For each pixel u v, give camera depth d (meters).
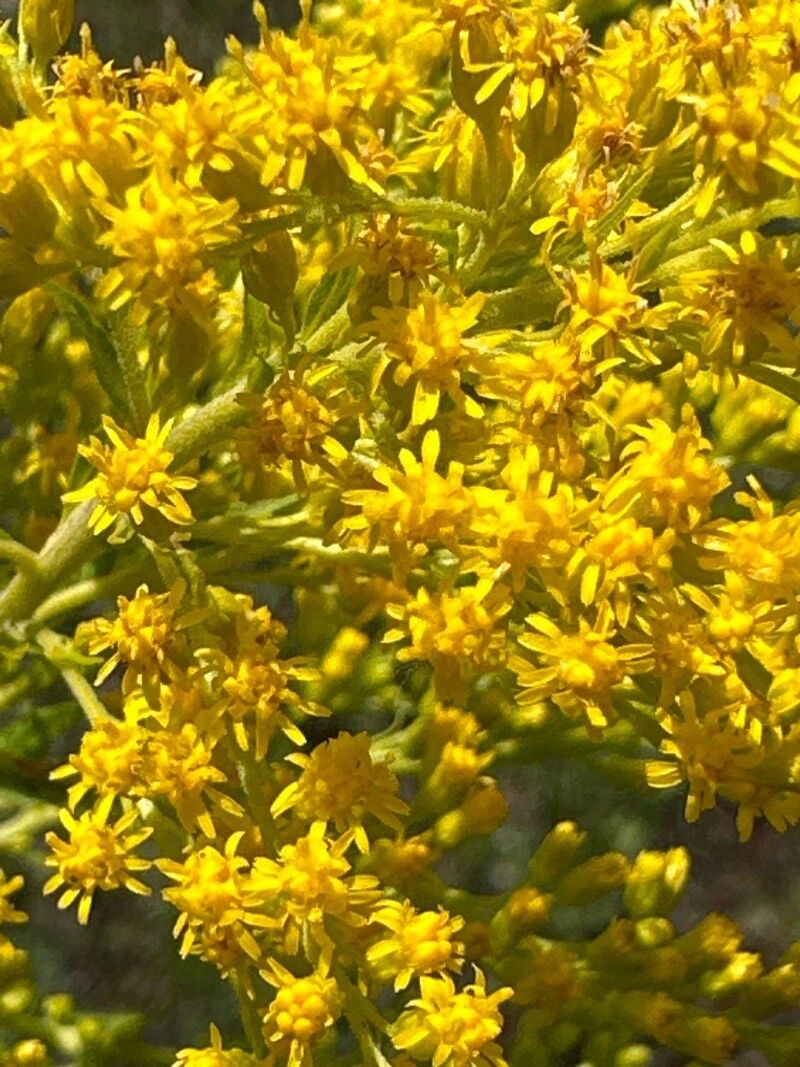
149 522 0.12
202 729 0.12
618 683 0.12
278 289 0.12
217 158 0.12
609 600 0.12
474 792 0.14
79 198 0.12
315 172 0.12
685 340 0.12
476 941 0.14
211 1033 0.13
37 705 0.17
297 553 0.14
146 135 0.12
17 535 0.15
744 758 0.12
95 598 0.13
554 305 0.12
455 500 0.12
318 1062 0.13
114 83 0.12
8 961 0.14
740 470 0.21
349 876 0.13
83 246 0.12
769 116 0.11
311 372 0.12
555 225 0.12
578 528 0.12
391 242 0.12
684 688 0.12
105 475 0.12
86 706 0.13
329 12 0.15
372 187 0.12
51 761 0.14
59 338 0.14
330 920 0.13
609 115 0.12
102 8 0.26
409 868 0.13
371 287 0.12
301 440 0.12
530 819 0.28
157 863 0.12
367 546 0.12
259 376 0.12
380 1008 0.14
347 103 0.12
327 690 0.15
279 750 0.15
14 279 0.12
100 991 0.26
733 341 0.12
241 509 0.13
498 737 0.14
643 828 0.27
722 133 0.11
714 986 0.14
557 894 0.14
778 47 0.11
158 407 0.13
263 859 0.12
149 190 0.12
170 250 0.12
